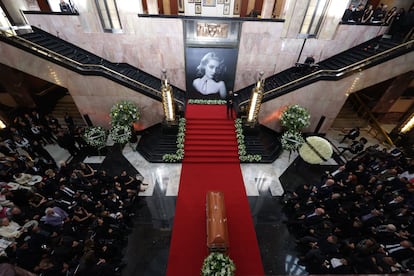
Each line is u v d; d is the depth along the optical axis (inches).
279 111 403.2
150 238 253.8
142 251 240.8
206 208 266.4
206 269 191.3
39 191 266.2
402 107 464.8
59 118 466.6
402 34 382.9
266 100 386.9
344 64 398.0
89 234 234.1
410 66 357.1
